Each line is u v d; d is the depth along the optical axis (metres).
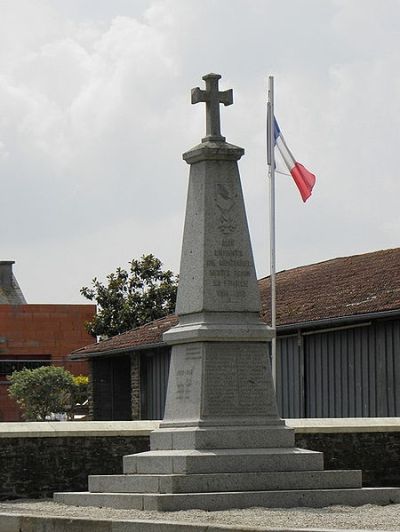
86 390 56.84
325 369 32.19
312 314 32.16
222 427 19.34
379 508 18.25
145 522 15.81
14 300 77.62
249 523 16.06
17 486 23.58
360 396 30.89
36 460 23.70
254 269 20.08
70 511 18.53
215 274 19.88
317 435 24.48
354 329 31.16
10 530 17.61
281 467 19.14
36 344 65.81
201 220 20.02
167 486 18.59
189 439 19.28
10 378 57.88
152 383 40.44
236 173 20.20
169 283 65.44
